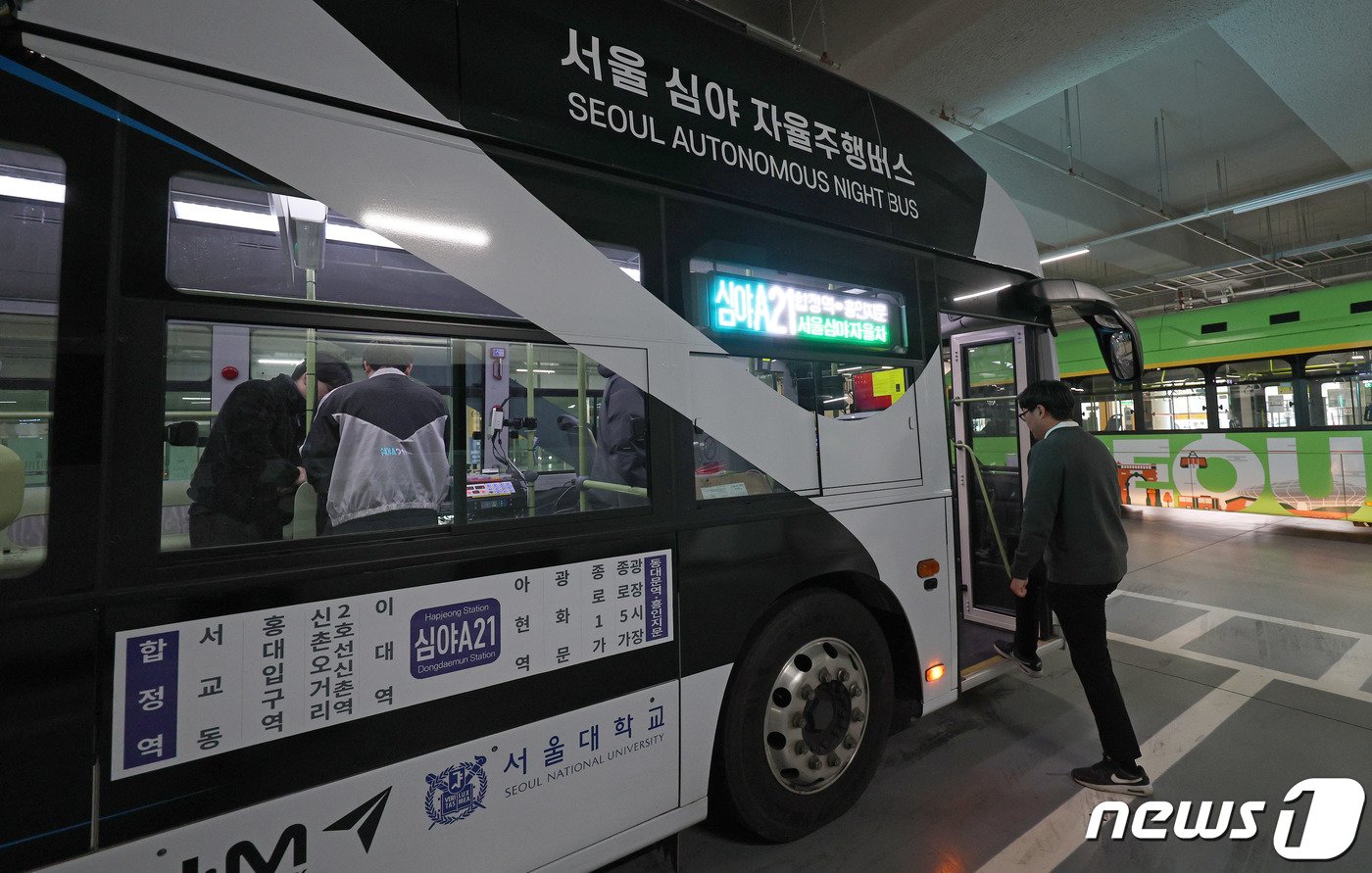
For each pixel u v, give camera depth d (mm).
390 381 1704
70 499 1151
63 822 1129
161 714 1210
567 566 1721
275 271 1600
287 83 1383
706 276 2051
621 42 1952
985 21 4434
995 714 3336
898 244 2674
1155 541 8234
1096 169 8711
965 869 2168
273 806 1308
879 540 2516
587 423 2074
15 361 1153
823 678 2301
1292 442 8273
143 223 1226
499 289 1635
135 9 1243
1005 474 4145
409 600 1479
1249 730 3131
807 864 2189
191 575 1248
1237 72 6445
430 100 1566
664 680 1897
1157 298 12273
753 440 2148
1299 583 5918
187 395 1906
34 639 1115
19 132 1138
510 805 1609
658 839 1876
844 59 5137
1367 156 6480
